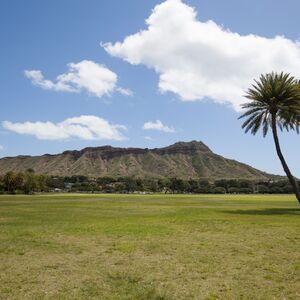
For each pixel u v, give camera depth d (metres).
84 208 56.97
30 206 62.38
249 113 55.94
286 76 52.72
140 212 47.81
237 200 95.00
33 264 15.52
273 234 24.73
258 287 12.03
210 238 22.92
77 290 11.66
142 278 13.14
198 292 11.48
